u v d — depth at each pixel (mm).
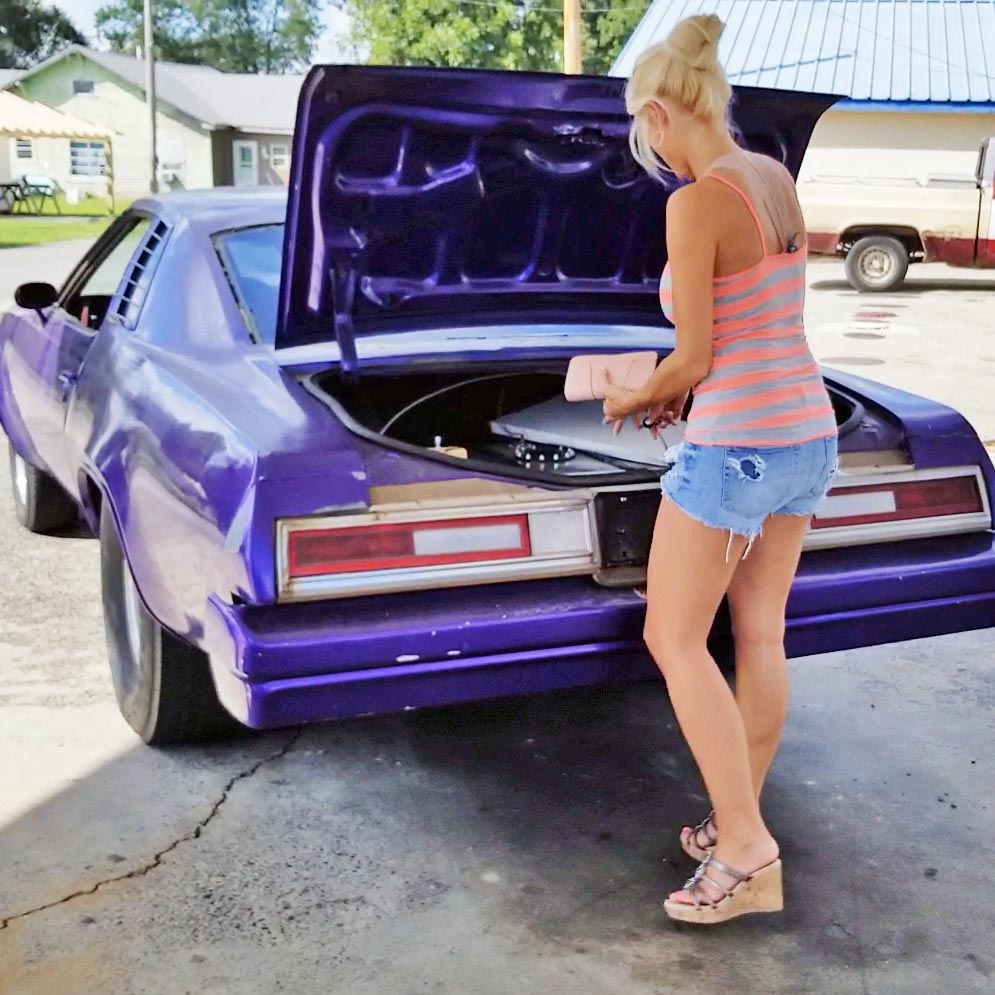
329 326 3318
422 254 3350
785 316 2508
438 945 2648
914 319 13750
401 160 3049
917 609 3141
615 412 2635
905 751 3584
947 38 21641
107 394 3646
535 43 50531
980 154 16453
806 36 22062
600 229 3539
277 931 2686
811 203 16531
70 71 48875
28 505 5371
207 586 2855
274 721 2670
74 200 44812
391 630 2693
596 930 2711
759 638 2787
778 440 2502
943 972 2584
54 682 3932
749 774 2666
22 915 2723
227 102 51375
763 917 2773
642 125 2570
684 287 2451
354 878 2893
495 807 3230
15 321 5168
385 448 2898
